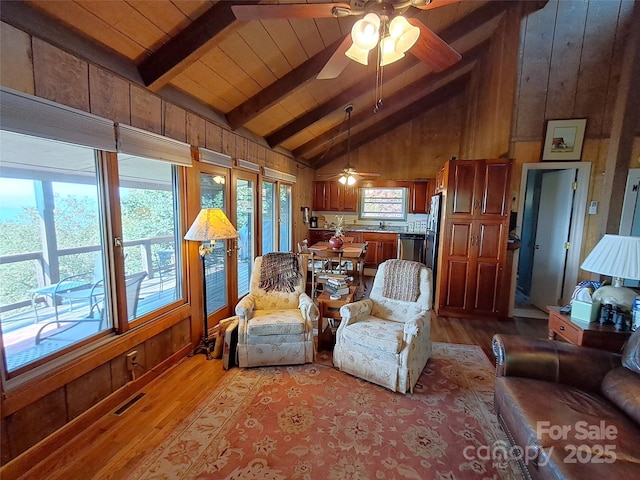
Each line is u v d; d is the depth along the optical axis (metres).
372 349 2.45
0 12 1.45
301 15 1.66
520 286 5.49
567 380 1.81
